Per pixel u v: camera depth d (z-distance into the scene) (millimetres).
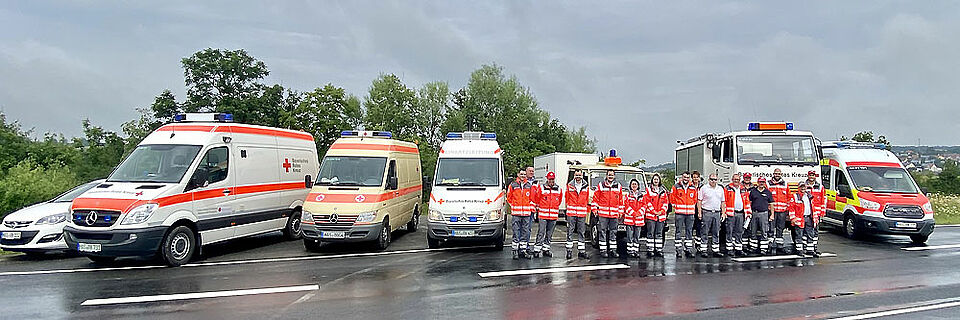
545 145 43219
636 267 11320
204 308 8109
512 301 8492
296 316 7672
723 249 13789
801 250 13125
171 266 11461
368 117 40375
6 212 15844
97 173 28219
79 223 10914
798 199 13062
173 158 12109
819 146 16062
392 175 14562
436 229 13117
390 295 8883
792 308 8141
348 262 11938
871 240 15977
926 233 15055
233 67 31562
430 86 42312
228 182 12867
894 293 9156
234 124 13445
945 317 7707
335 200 13227
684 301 8523
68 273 10734
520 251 12656
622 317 7621
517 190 12656
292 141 15500
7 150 24500
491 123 44344
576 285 9617
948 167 43562
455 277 10281
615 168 16062
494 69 45219
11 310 8039
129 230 10773
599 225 12773
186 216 11711
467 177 13930
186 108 31219
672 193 13070
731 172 15906
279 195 14656
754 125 16141
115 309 8070
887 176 16438
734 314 7797
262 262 11977
